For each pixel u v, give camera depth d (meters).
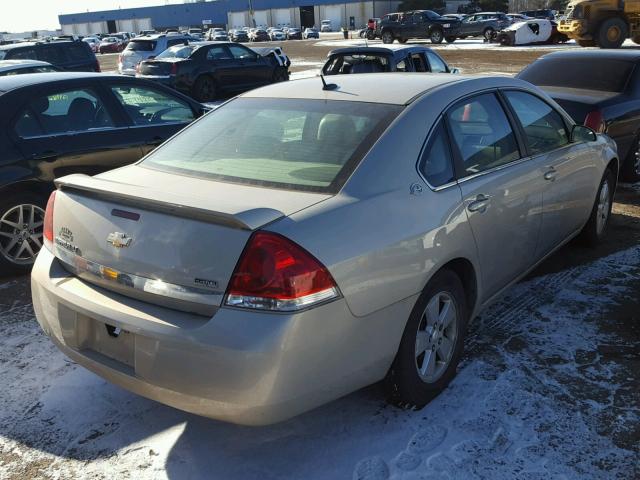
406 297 2.82
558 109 4.50
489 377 3.39
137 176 3.15
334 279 2.48
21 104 5.21
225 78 17.53
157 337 2.46
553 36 36.09
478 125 3.55
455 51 32.31
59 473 2.76
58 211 3.02
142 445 2.93
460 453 2.80
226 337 2.35
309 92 3.57
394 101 3.26
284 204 2.63
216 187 2.88
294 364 2.39
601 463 2.72
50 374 3.57
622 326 3.96
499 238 3.55
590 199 4.91
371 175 2.84
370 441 2.90
